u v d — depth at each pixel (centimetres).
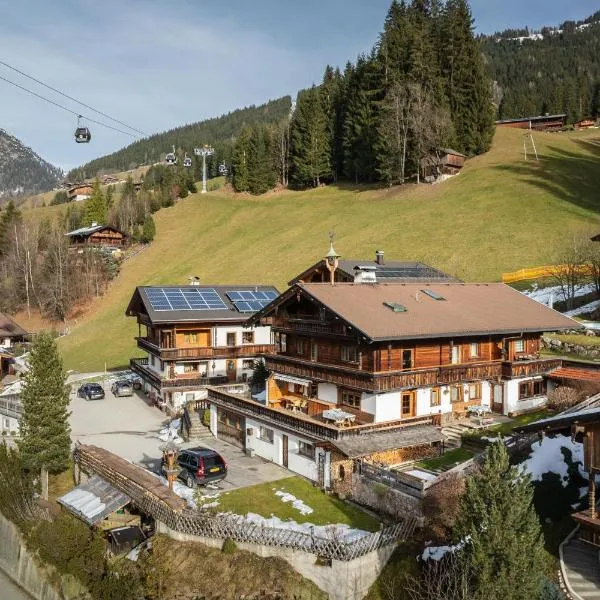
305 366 3759
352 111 12450
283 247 9912
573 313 5372
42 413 3584
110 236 12475
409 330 3275
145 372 5612
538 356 4069
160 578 2541
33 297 11044
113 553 2836
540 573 1848
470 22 11900
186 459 3294
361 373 3275
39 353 3662
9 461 3672
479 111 11650
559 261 6397
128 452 3969
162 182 16762
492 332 3566
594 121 18212
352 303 3534
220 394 4128
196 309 5275
